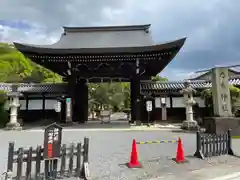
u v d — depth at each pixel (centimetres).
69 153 537
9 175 457
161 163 680
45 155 486
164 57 1834
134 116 2034
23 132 1527
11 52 3644
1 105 2088
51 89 2336
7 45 3772
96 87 4209
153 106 2264
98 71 2066
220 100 1293
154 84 2364
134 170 609
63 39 2256
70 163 538
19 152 472
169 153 814
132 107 2095
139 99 2022
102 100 4191
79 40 2220
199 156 743
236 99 1873
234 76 2297
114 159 730
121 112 4959
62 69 2025
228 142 806
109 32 2362
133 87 2075
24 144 1008
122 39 2203
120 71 2044
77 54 1789
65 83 2484
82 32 2372
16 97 1800
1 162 688
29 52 1748
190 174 573
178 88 2247
